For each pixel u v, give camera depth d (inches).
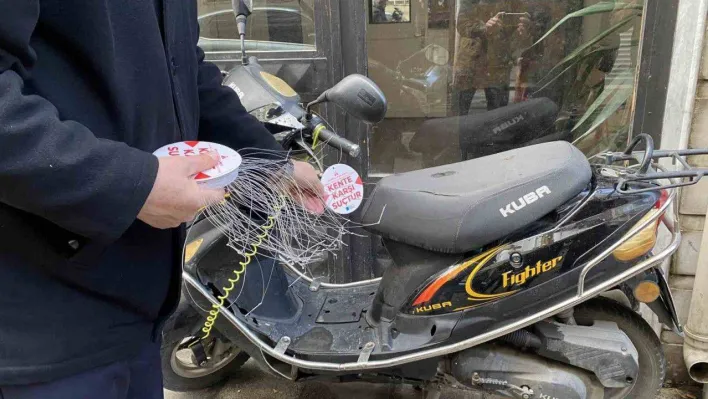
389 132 93.6
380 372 66.5
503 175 58.8
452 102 91.7
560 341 61.3
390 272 66.6
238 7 63.8
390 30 88.6
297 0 88.8
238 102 51.1
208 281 67.6
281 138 57.1
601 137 88.0
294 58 90.0
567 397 61.6
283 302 71.9
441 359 66.2
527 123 91.2
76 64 33.3
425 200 59.0
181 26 40.8
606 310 66.1
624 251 56.6
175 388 84.5
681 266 80.3
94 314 36.5
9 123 27.2
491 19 87.0
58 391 35.6
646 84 77.7
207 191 34.1
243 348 69.9
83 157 29.0
